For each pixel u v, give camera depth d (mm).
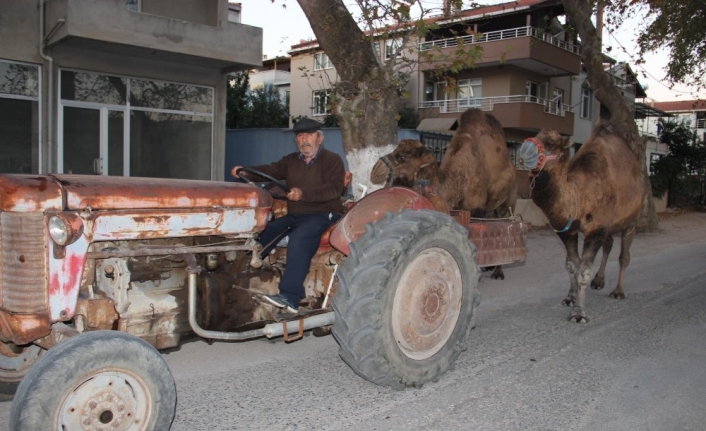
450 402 4312
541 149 6230
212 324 4047
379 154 9844
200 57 13516
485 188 7844
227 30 13742
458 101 28094
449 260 4617
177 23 12914
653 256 12117
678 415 4195
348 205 5312
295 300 4324
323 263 4848
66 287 3256
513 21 28078
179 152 14812
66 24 11375
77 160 13094
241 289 4215
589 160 6961
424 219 4336
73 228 3205
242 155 19406
